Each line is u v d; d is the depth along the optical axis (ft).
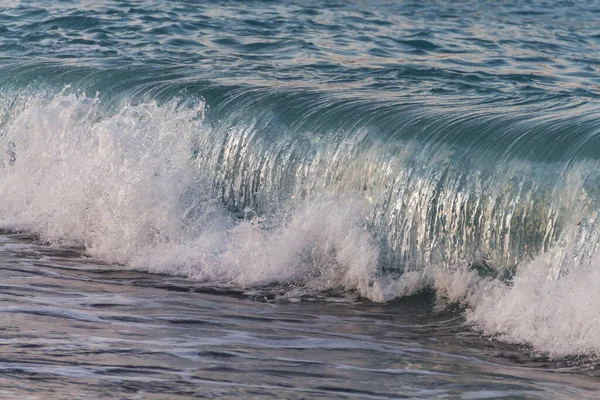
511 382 64.90
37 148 120.47
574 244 80.84
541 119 101.30
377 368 66.90
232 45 175.94
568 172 85.81
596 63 165.37
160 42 177.78
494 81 141.38
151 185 106.42
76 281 90.63
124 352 65.36
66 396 54.24
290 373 63.57
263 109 114.01
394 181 95.55
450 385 63.31
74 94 129.18
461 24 221.46
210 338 71.97
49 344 65.82
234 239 99.71
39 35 186.50
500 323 80.07
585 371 70.59
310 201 100.89
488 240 87.25
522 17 240.73
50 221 111.55
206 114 116.78
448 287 87.66
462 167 92.12
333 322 81.41
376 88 130.82
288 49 171.53
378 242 94.02
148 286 91.04
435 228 90.74
